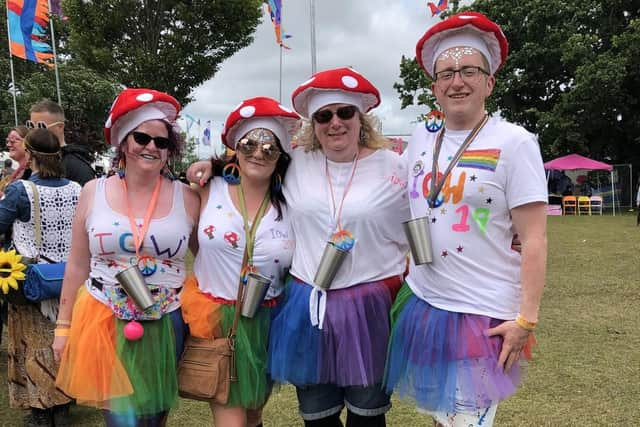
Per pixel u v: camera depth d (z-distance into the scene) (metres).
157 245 2.28
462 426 2.03
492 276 2.05
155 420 2.34
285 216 2.46
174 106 2.33
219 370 2.32
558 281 7.48
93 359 2.18
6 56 19.44
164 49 12.54
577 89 21.50
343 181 2.38
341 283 2.33
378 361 2.32
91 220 2.30
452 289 2.07
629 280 7.46
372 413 2.36
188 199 2.47
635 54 21.12
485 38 2.08
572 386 3.87
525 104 25.78
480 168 2.01
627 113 22.80
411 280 2.28
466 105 2.05
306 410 2.44
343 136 2.32
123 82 13.09
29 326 3.29
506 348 1.98
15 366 3.36
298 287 2.37
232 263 2.37
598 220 18.75
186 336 2.43
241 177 2.46
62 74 15.26
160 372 2.24
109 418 2.21
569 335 5.03
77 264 2.40
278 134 2.42
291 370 2.30
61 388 2.29
